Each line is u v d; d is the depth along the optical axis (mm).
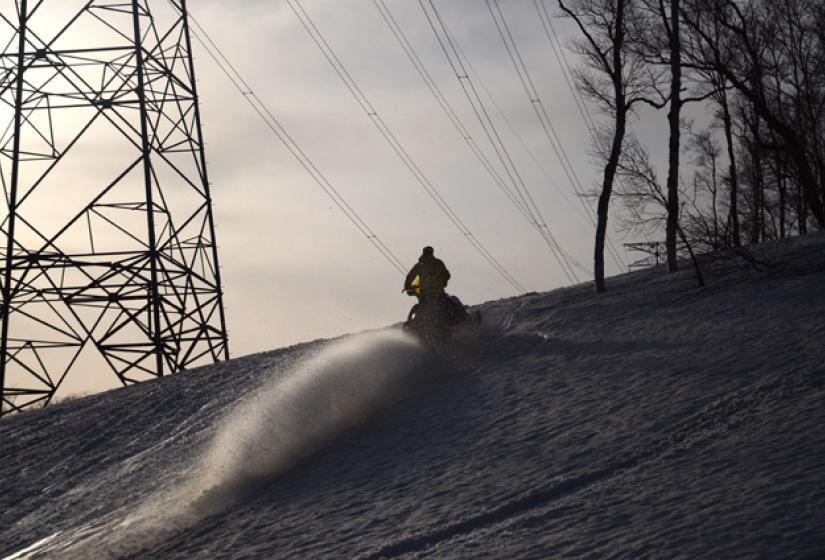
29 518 28016
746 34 76812
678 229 51531
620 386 27797
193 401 41438
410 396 33594
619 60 65562
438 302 42938
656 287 54219
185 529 22984
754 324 33281
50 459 36219
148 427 38250
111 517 25828
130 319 75312
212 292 81750
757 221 107375
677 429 21531
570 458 21312
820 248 54125
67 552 22969
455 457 24094
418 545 17516
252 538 20844
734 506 15703
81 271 74938
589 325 43344
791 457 17531
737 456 18438
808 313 32781
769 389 22984
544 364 34719
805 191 73750
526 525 17234
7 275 74188
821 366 23969
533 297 66062
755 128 77312
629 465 19797
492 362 37656
